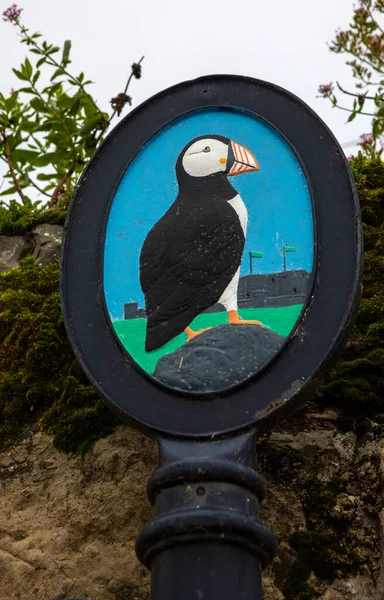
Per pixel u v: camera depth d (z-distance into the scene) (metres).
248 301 3.09
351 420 3.41
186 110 3.53
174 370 2.98
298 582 3.03
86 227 3.37
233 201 3.28
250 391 2.88
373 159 4.84
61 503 3.39
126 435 3.52
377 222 4.29
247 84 3.50
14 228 4.76
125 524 3.27
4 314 4.12
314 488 3.25
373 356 3.60
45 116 6.08
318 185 3.19
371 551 3.09
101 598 3.10
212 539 2.59
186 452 2.80
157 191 3.38
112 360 3.07
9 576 3.24
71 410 3.66
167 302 3.14
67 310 3.21
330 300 2.98
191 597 2.52
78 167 5.95
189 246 3.22
